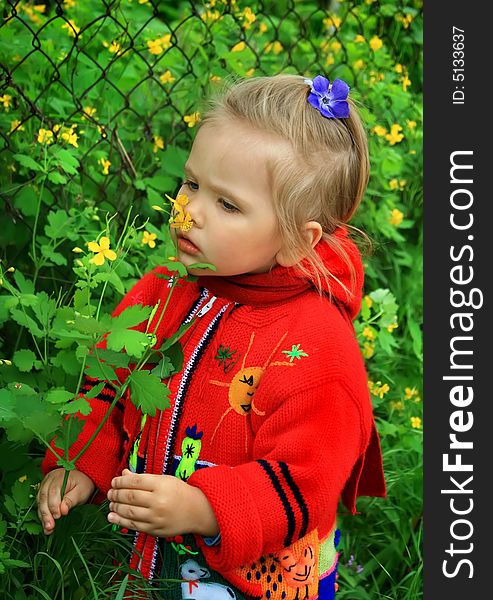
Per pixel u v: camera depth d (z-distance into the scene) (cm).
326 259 181
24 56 247
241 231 170
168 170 252
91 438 172
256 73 302
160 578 177
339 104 180
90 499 187
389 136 300
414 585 227
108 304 229
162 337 185
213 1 280
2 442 200
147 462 178
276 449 163
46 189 232
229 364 173
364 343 269
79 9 291
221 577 173
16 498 181
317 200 176
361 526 245
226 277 179
